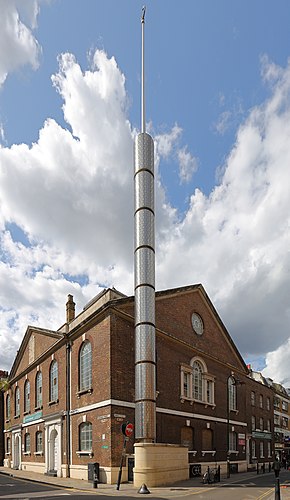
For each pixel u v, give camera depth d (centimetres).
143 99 2831
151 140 2745
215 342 3584
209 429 3206
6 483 2466
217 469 2516
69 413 2778
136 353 2358
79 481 2395
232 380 3778
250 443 4256
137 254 2523
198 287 3403
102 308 2484
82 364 2748
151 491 1889
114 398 2333
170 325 3019
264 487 2122
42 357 3372
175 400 2845
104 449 2302
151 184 2664
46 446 3084
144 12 3034
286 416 6581
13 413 4156
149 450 2144
